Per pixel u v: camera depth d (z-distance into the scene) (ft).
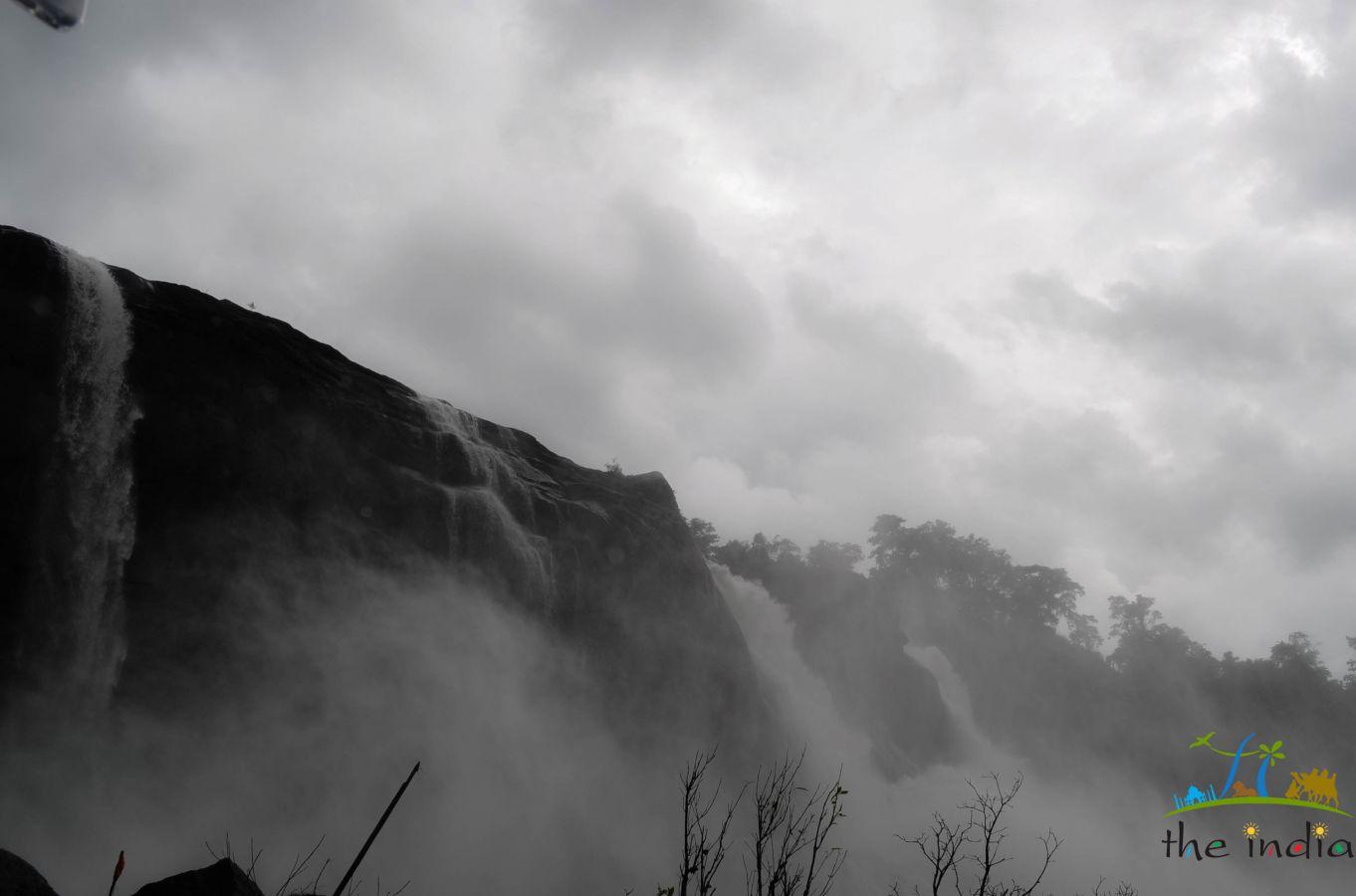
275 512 104.83
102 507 92.99
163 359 100.68
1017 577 319.68
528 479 142.82
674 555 153.89
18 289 90.84
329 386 117.19
